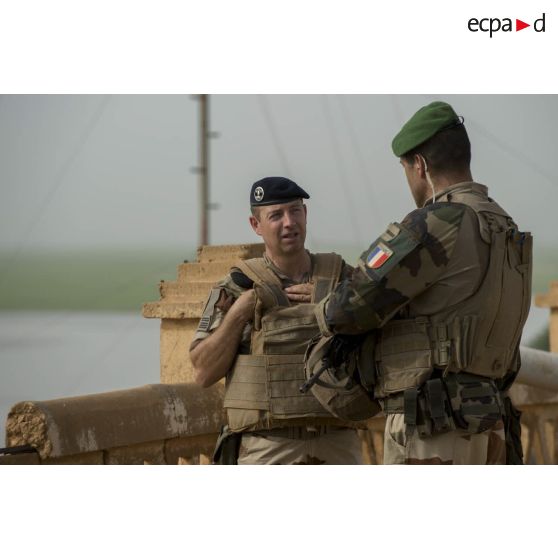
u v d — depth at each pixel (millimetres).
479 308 6535
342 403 7262
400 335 6668
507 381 7066
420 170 6992
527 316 6980
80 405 8375
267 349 7863
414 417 6539
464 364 6520
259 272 8133
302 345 7836
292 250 8102
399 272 6445
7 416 8055
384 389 6762
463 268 6520
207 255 10609
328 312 6723
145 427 8859
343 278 8164
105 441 8414
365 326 6609
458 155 6902
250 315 7918
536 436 13266
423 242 6445
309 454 7879
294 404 7777
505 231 6727
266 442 7906
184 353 10562
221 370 8000
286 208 8109
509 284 6691
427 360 6555
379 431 11469
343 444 8023
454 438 6598
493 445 6918
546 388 11523
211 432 9609
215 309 8133
